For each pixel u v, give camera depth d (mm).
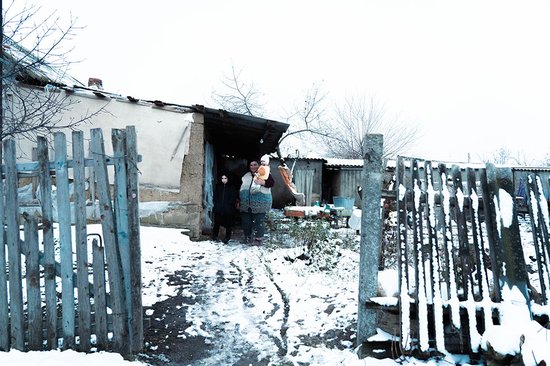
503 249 3340
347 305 4277
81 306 3152
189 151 7789
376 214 3404
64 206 3162
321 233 6688
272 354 3408
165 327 3846
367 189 3420
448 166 3604
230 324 3980
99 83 9469
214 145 11812
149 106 7660
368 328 3332
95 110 7426
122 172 3123
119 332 3146
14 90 5727
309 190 17078
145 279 5125
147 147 7652
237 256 6520
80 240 3141
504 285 3268
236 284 5129
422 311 3162
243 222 7770
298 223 7980
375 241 3379
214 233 7891
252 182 7742
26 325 3529
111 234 3117
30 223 3205
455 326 3102
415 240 3359
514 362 2736
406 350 3088
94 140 3102
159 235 7230
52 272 3186
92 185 5770
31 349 3201
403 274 3295
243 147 12883
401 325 3143
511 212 3412
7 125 4973
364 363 3098
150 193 7703
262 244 7492
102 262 3145
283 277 5363
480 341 3055
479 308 3211
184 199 7773
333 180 18781
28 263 3207
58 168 3158
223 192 7832
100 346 3166
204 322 4004
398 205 3467
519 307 3152
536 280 4531
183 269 5668
